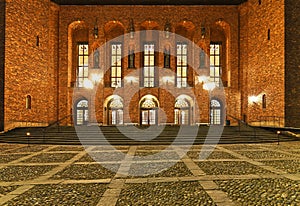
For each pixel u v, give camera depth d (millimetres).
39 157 13727
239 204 6422
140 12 33625
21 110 26500
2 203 6629
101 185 8328
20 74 26438
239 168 10633
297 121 25266
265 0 28156
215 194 7223
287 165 11180
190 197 6996
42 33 29531
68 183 8562
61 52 33594
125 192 7535
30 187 8102
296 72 25469
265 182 8406
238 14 33594
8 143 20391
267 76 27828
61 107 33406
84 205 6480
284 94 25219
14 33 25828
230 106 33406
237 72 33562
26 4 27312
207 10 33625
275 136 21969
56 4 33031
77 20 33531
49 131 23578
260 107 28984
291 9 25641
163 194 7305
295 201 6590
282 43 25547
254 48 30312
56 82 33375
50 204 6559
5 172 10172
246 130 24297
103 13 33625
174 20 33656
